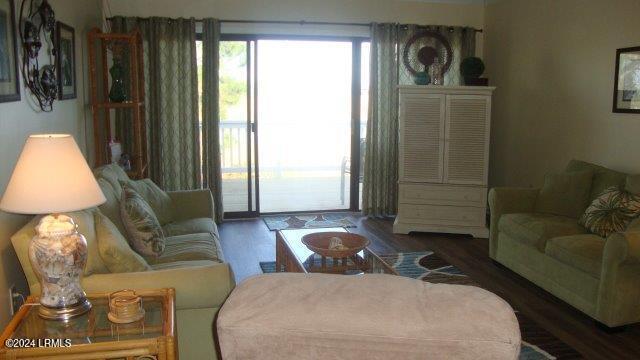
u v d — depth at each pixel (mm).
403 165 5312
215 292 2230
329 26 5750
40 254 1968
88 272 2227
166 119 5410
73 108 3852
